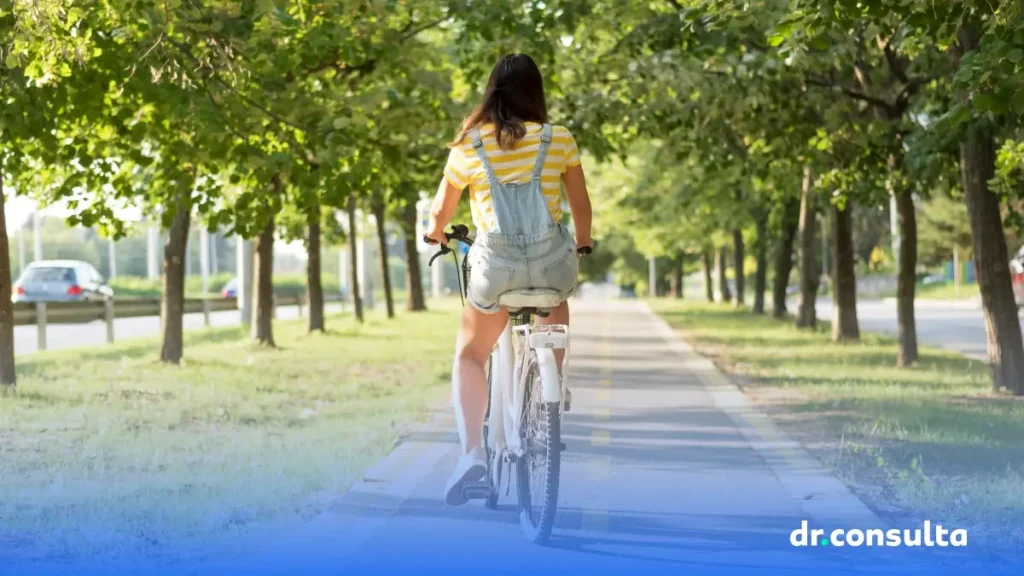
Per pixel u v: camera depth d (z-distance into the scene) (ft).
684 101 51.34
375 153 49.21
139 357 65.05
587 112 51.11
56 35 33.50
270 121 44.19
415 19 52.06
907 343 59.52
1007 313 44.52
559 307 20.40
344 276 193.16
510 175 19.03
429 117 48.93
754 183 85.97
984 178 44.55
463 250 21.08
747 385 49.80
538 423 19.57
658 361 63.62
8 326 44.78
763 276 135.23
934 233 241.55
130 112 42.09
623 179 120.37
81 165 46.62
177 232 59.11
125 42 37.81
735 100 49.47
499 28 48.11
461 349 20.21
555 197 19.38
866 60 56.75
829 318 129.29
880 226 277.44
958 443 31.27
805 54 46.78
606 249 278.46
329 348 73.61
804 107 52.13
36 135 37.11
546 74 50.47
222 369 56.39
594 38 56.59
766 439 32.53
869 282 295.28
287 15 39.19
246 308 93.86
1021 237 51.44
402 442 31.37
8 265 44.75
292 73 45.09
